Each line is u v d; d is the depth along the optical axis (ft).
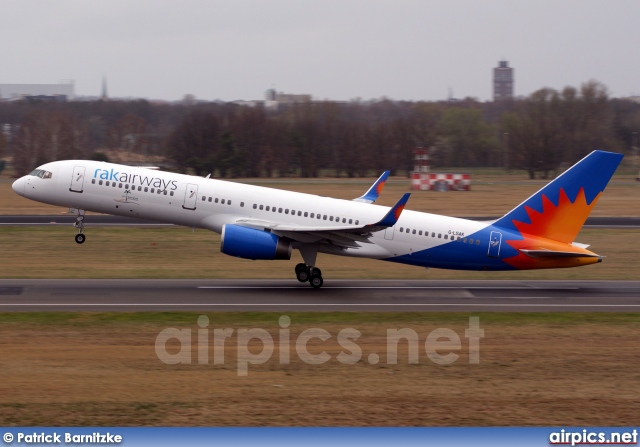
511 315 411.95
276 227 472.85
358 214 498.69
